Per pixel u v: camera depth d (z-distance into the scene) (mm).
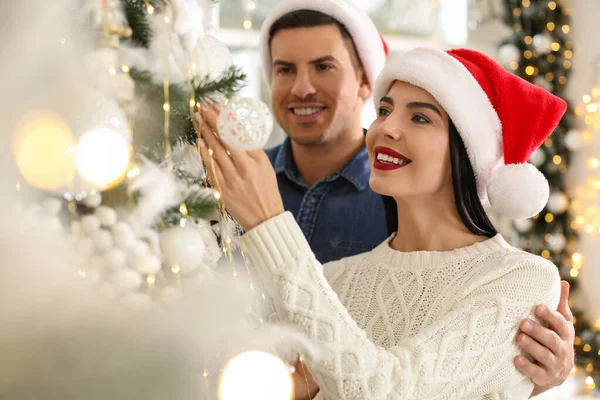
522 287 1271
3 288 659
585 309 3621
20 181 717
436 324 1199
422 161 1363
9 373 650
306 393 1317
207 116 927
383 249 1509
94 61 761
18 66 690
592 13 3588
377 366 1109
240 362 753
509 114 1417
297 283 1107
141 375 711
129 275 741
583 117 3635
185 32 896
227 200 1097
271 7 3379
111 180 726
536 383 1268
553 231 3611
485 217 1427
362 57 2064
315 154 2059
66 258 713
